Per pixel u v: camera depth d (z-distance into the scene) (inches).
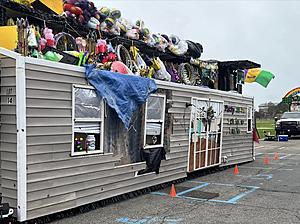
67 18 305.7
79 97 250.4
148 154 314.8
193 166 387.2
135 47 366.0
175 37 424.2
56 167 233.6
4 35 242.8
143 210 262.5
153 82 314.2
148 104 314.3
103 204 275.3
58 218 239.8
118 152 284.7
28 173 215.0
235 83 566.6
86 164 255.8
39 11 288.5
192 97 380.2
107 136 274.1
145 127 311.7
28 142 215.3
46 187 226.5
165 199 295.9
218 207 271.7
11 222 207.3
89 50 298.4
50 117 229.6
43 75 224.7
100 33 334.0
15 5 270.2
